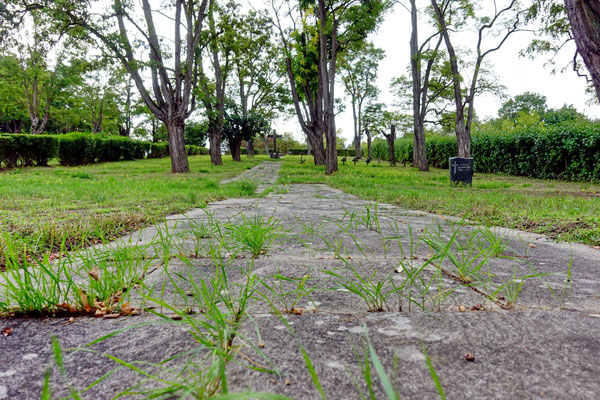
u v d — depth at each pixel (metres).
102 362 1.09
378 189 9.20
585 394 0.90
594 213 4.35
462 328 1.32
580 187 10.71
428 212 5.19
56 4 14.08
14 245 2.42
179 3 16.73
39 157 18.48
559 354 1.12
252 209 5.44
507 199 6.42
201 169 18.38
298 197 7.75
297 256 2.51
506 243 2.98
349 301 1.62
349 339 1.22
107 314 1.49
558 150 13.95
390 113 45.91
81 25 14.57
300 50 23.70
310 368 0.75
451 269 2.18
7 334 1.30
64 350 1.15
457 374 1.00
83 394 0.92
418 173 18.95
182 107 17.58
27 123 50.22
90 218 3.95
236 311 1.48
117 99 46.78
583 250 2.76
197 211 5.18
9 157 17.02
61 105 40.84
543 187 10.74
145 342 1.21
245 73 31.42
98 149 24.33
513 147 17.41
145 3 16.22
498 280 1.94
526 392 0.91
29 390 0.94
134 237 3.26
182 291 1.67
